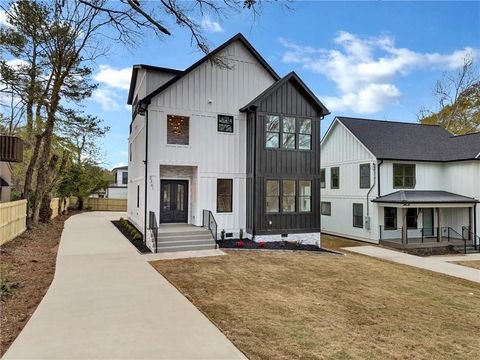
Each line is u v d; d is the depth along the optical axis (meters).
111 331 4.68
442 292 8.08
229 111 14.32
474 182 17.50
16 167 20.70
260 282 7.84
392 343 4.86
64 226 18.19
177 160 13.35
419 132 21.09
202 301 6.26
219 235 13.86
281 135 13.96
